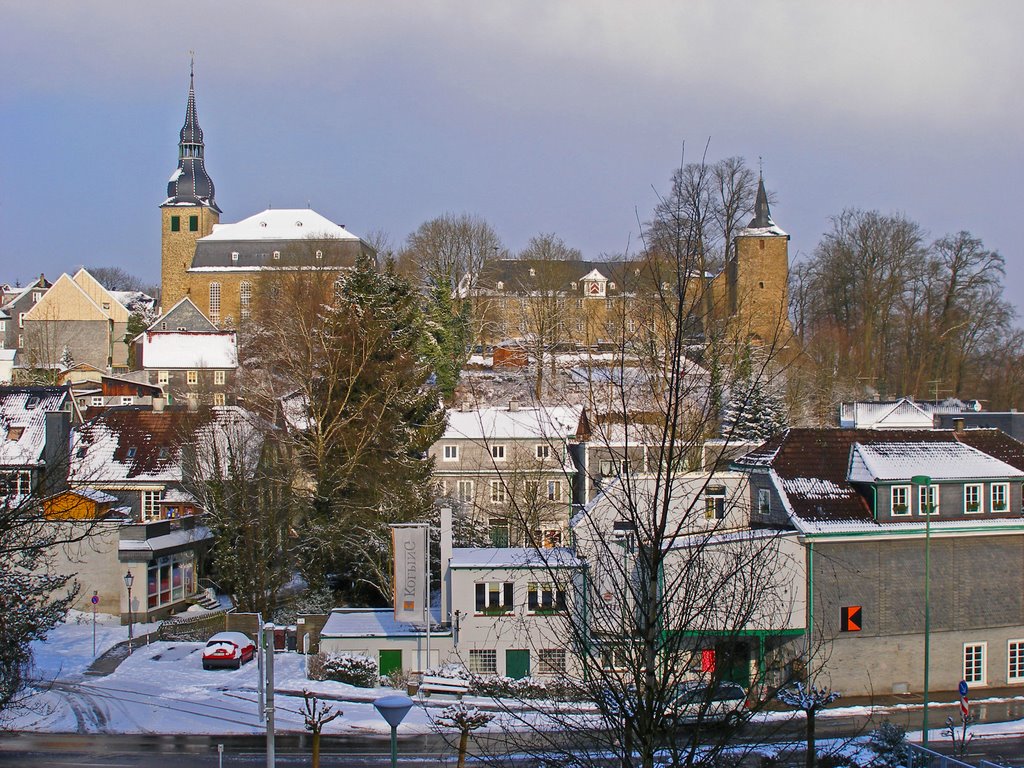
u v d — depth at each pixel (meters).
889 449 39.75
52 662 40.59
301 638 43.69
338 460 48.75
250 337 98.75
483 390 82.12
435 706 34.38
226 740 31.38
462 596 38.34
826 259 110.81
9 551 23.31
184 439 56.25
